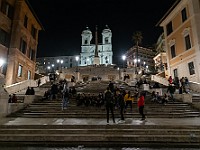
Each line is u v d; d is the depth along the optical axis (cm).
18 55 2756
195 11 2452
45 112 1348
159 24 3428
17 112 1342
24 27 3005
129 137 786
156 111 1373
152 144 747
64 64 10031
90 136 796
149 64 9175
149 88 2195
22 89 2373
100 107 1489
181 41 2766
